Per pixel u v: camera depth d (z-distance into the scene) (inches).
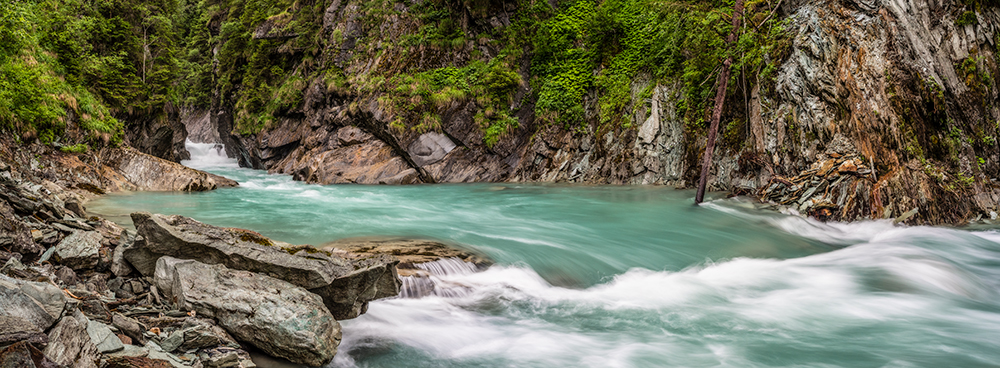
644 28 979.9
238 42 1614.2
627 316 302.5
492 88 1069.8
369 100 1085.1
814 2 709.9
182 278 229.8
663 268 398.6
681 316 304.8
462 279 329.1
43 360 137.6
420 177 1018.7
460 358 244.8
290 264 247.3
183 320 211.6
